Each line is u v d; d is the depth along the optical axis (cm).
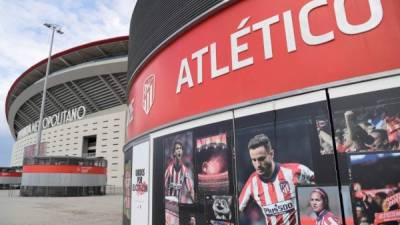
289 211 350
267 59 408
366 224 295
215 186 437
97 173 3148
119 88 4897
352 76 332
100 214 1477
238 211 401
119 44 4997
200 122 481
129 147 727
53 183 2884
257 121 401
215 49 481
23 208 1770
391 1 324
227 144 431
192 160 483
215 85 469
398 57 309
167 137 550
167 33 586
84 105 5381
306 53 372
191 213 468
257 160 391
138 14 762
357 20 341
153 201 563
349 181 312
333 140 330
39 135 3316
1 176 4947
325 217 321
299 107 364
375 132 306
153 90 629
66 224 1159
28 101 6512
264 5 427
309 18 378
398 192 283
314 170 338
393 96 303
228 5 471
